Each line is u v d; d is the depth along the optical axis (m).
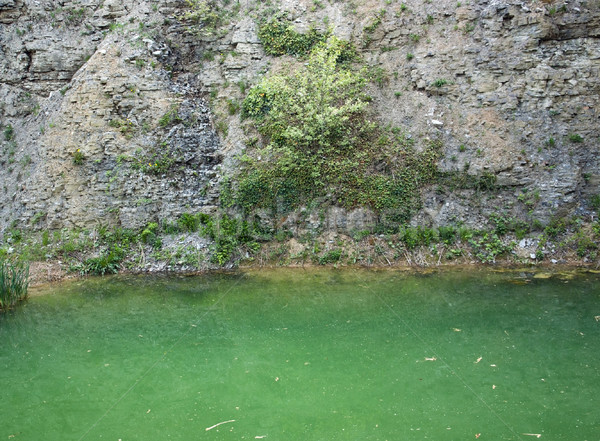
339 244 10.86
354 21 12.61
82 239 11.01
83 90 11.76
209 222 11.15
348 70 12.15
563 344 6.86
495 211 10.74
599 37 10.93
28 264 10.08
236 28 12.79
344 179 11.05
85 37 13.24
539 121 10.96
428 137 11.30
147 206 11.27
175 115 11.89
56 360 6.83
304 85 11.14
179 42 12.94
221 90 12.52
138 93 11.86
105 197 11.27
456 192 10.93
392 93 11.94
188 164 11.68
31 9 13.25
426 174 11.04
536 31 11.12
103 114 11.65
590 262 10.01
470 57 11.60
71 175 11.38
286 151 11.09
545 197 10.55
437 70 11.78
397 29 12.35
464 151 11.09
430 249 10.59
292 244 10.98
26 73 13.12
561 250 10.23
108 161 11.42
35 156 12.03
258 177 11.20
